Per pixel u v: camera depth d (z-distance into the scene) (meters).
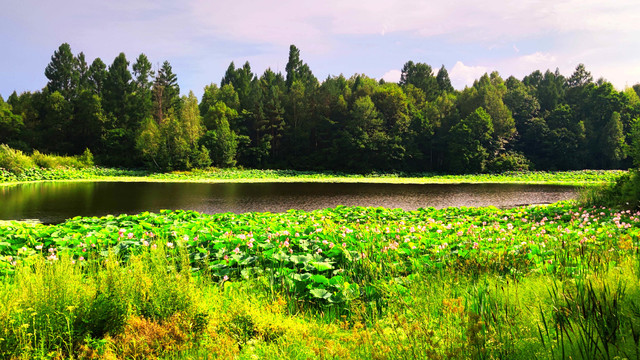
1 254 7.60
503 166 58.41
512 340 3.26
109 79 66.94
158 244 7.09
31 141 63.47
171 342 3.84
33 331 3.73
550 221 11.47
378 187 33.84
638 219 10.27
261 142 63.31
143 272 4.79
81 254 7.26
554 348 3.12
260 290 5.47
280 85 75.50
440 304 4.36
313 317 4.83
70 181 36.28
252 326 4.23
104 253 7.28
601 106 69.38
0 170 35.59
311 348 3.59
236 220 12.05
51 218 16.16
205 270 5.96
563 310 3.53
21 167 37.19
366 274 5.85
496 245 7.06
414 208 20.73
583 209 14.05
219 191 28.62
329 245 7.07
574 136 64.81
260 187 32.69
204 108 74.38
